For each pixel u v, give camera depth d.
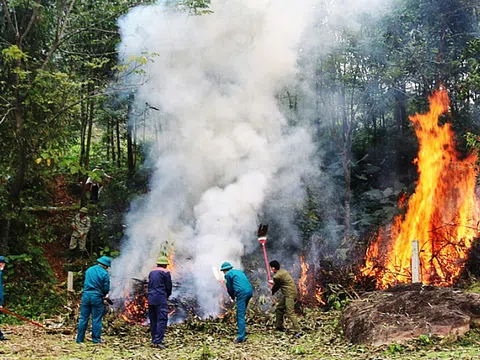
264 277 12.69
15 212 13.25
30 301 12.60
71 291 12.29
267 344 8.70
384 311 8.38
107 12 14.15
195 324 10.07
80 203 16.64
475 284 11.02
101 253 15.20
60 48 13.96
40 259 13.98
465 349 7.23
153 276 8.74
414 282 9.79
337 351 7.88
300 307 11.38
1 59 12.88
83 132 17.61
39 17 13.60
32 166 14.03
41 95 13.01
